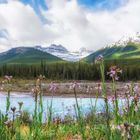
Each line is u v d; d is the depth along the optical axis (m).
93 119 7.18
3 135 6.51
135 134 5.04
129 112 5.98
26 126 9.04
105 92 5.79
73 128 10.05
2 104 47.88
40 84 6.77
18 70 180.62
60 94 88.38
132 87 6.30
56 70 176.88
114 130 5.62
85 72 169.12
